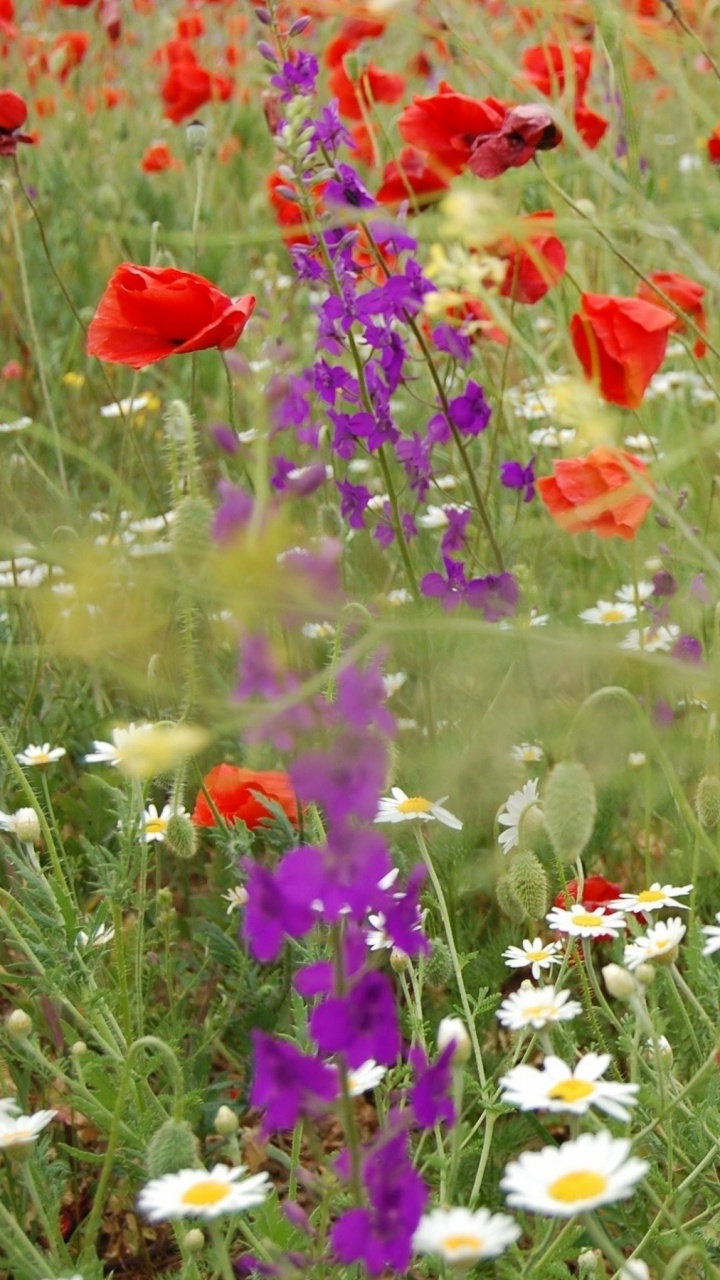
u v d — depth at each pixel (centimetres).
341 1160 111
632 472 121
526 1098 114
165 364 263
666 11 161
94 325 139
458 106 145
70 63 331
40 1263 117
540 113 139
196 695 124
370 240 145
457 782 136
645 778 136
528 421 198
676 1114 127
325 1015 108
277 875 107
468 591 144
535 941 128
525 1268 119
